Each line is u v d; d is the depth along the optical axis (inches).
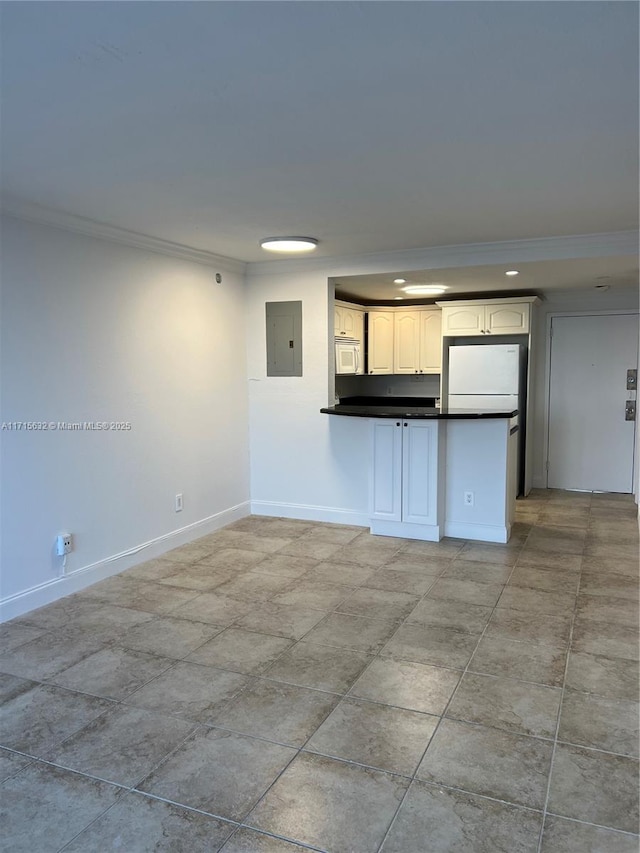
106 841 69.9
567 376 256.8
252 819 73.0
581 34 62.7
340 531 197.0
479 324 247.3
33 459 135.3
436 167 105.5
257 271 206.1
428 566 162.4
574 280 211.5
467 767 81.9
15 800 76.7
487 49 65.7
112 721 93.4
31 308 133.2
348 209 133.7
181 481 182.9
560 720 92.4
